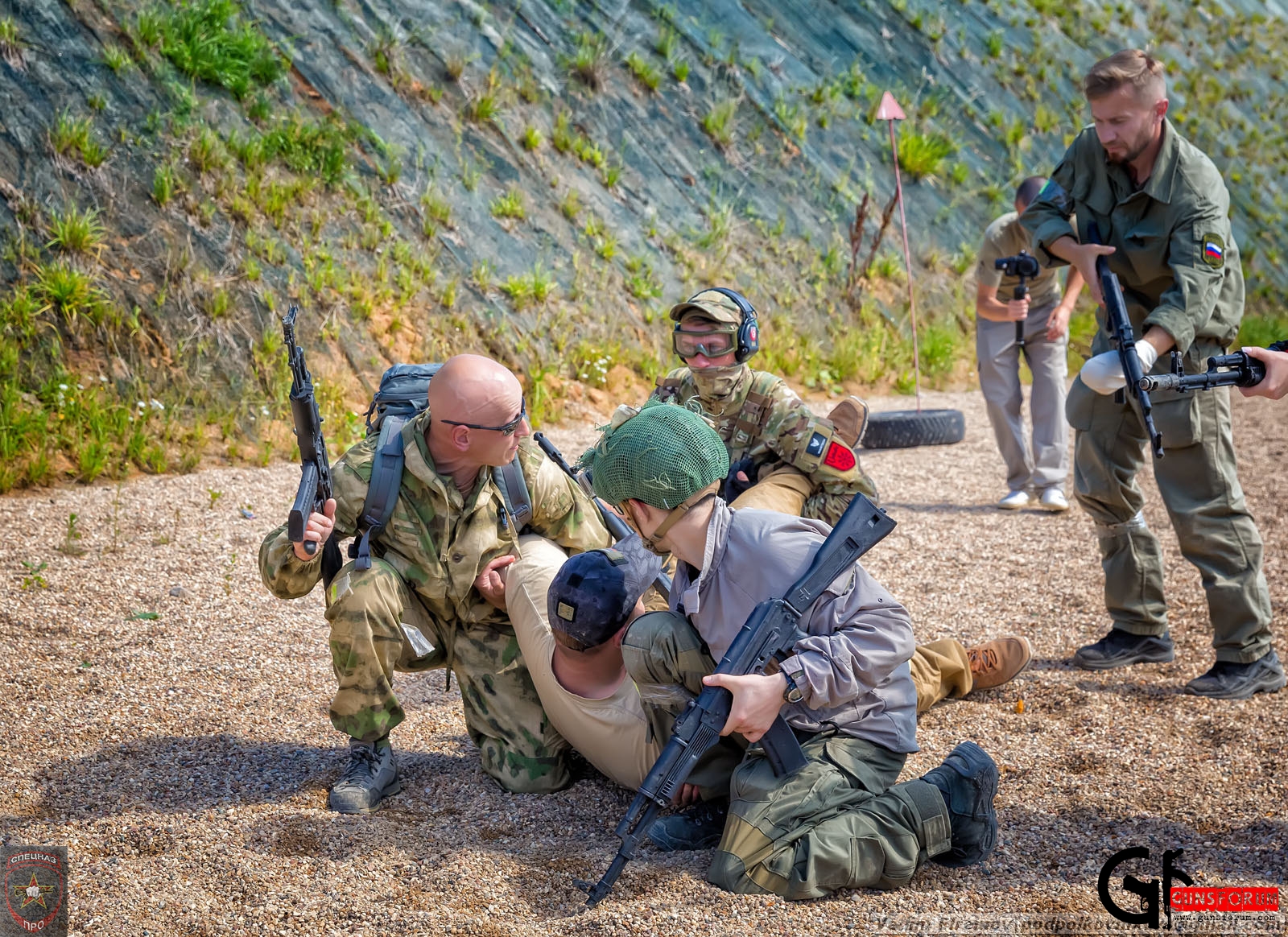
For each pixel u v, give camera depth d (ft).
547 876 8.88
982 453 27.07
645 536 8.96
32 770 10.87
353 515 10.39
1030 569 17.79
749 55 40.73
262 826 9.75
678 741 8.31
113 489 19.89
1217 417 12.44
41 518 18.30
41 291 22.16
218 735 11.74
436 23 32.89
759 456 12.12
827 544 8.55
